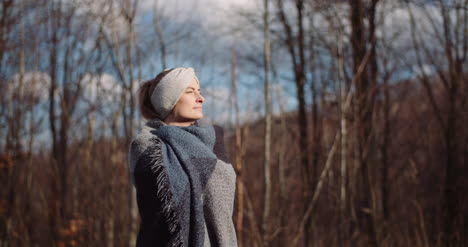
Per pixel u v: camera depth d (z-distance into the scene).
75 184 8.05
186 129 1.81
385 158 7.89
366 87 6.86
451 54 7.50
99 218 7.49
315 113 7.66
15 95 8.63
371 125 6.88
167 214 1.58
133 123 6.28
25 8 9.05
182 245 1.58
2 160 7.91
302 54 7.65
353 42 6.99
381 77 7.92
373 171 6.76
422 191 7.80
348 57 7.27
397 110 9.12
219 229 1.71
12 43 8.98
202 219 1.64
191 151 1.71
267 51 6.89
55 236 7.50
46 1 8.95
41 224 7.89
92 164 7.89
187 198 1.62
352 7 6.93
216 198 1.71
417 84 8.84
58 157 8.34
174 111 1.86
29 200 8.11
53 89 8.77
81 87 8.24
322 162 6.94
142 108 1.96
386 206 7.38
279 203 6.69
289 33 7.61
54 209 7.74
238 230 5.87
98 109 7.79
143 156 1.67
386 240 6.13
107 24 6.42
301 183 7.06
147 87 1.96
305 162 7.18
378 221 6.37
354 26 6.95
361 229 6.38
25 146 8.41
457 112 7.65
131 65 6.30
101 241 7.29
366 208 6.52
